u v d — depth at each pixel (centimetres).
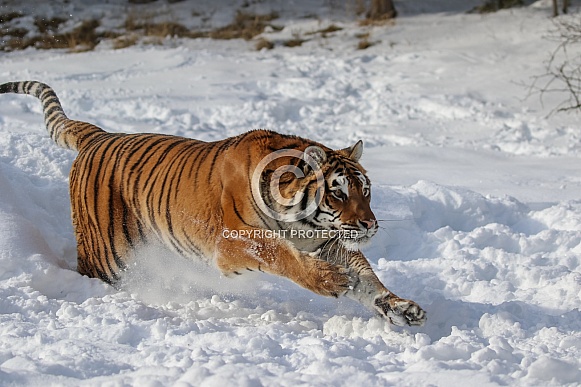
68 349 727
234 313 944
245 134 932
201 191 939
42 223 1176
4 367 664
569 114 2258
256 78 2689
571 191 1520
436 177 1622
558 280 1030
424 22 3553
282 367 686
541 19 3297
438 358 730
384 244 1236
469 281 1038
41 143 1402
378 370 689
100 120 2038
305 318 933
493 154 1892
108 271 1041
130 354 720
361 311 963
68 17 3884
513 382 662
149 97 2341
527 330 849
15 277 970
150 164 999
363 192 892
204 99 2361
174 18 3856
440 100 2400
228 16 3903
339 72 2827
